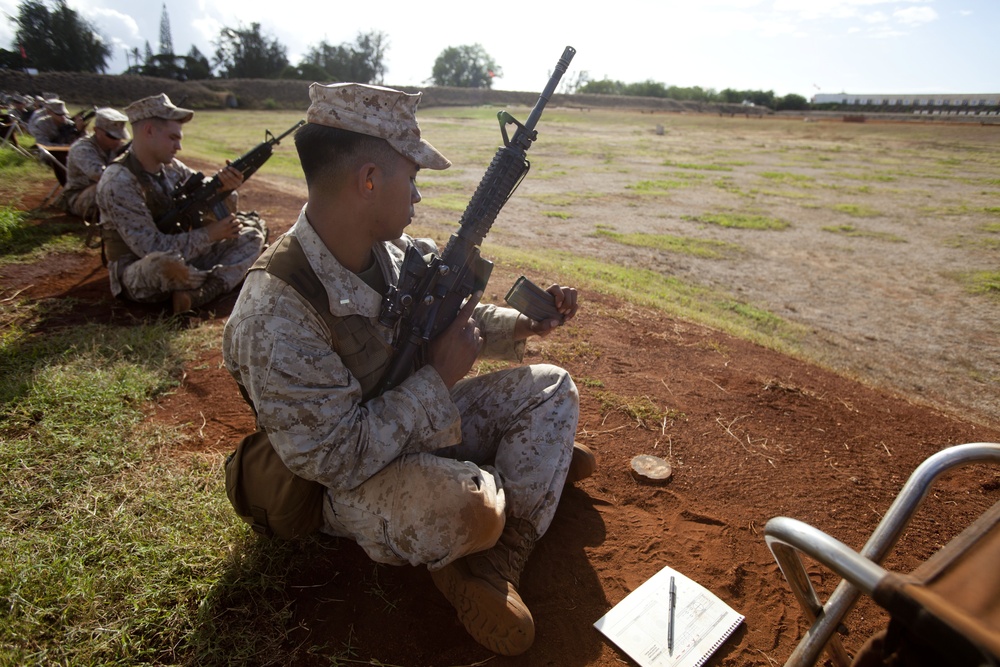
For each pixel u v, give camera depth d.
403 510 1.91
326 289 1.93
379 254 2.22
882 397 4.43
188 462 2.95
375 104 1.85
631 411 3.67
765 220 13.93
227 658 1.98
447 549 1.89
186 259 4.98
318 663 2.00
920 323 8.10
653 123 50.19
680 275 9.48
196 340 4.39
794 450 3.44
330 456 1.84
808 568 2.55
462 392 2.54
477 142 28.02
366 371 2.06
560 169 21.48
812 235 12.87
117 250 5.03
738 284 9.34
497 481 2.14
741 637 2.19
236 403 3.62
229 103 63.28
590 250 10.54
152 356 4.07
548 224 12.51
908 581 1.10
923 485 1.49
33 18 73.50
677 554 2.57
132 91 59.62
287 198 10.42
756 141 36.16
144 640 2.01
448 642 2.11
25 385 3.48
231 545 2.38
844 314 8.34
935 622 0.99
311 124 1.89
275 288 1.86
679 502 2.92
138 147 4.96
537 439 2.32
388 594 2.28
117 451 2.97
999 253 11.71
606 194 16.52
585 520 2.74
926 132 43.09
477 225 2.20
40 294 5.31
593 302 5.84
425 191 15.41
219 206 5.25
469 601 1.96
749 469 3.22
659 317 5.61
